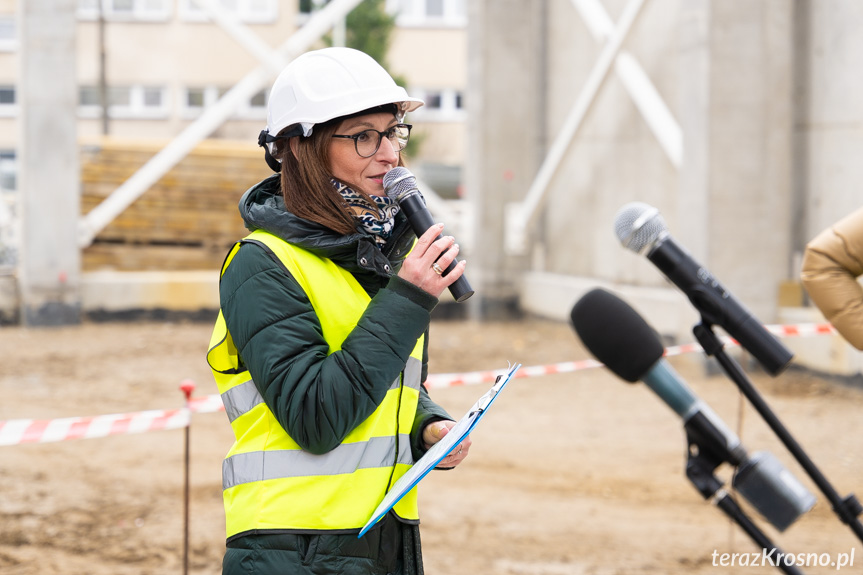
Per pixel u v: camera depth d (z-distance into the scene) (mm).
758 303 11172
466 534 6109
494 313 16406
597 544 5941
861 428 8719
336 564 2250
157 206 16094
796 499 2199
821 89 10852
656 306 12742
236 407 2363
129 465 7648
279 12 41406
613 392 10812
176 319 15203
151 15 41188
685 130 11445
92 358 12344
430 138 43969
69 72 14195
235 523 2287
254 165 16797
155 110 41531
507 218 16312
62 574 5387
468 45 16484
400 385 2420
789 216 11289
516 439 8703
